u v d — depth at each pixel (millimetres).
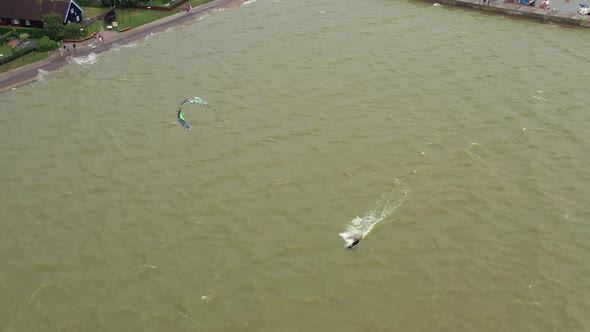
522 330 50906
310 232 61594
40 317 52656
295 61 96812
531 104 83875
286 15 116562
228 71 93812
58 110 83688
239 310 53031
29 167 71875
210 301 53875
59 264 58156
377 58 97688
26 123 80500
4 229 62625
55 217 64125
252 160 72500
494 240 60531
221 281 55969
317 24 111812
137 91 88375
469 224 62594
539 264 57594
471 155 73062
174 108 83500
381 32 108062
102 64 96750
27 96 87125
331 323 51750
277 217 63594
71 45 102188
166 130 78750
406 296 54312
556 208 64625
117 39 105062
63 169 71500
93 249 59812
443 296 54250
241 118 80938
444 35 107062
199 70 94375
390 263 57844
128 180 69562
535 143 75375
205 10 118625
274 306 53406
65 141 76688
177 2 120000
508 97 85875
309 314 52625
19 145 75938
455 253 58969
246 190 67562
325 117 80938
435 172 70250
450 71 93438
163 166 71812
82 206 65625
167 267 57531
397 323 51656
